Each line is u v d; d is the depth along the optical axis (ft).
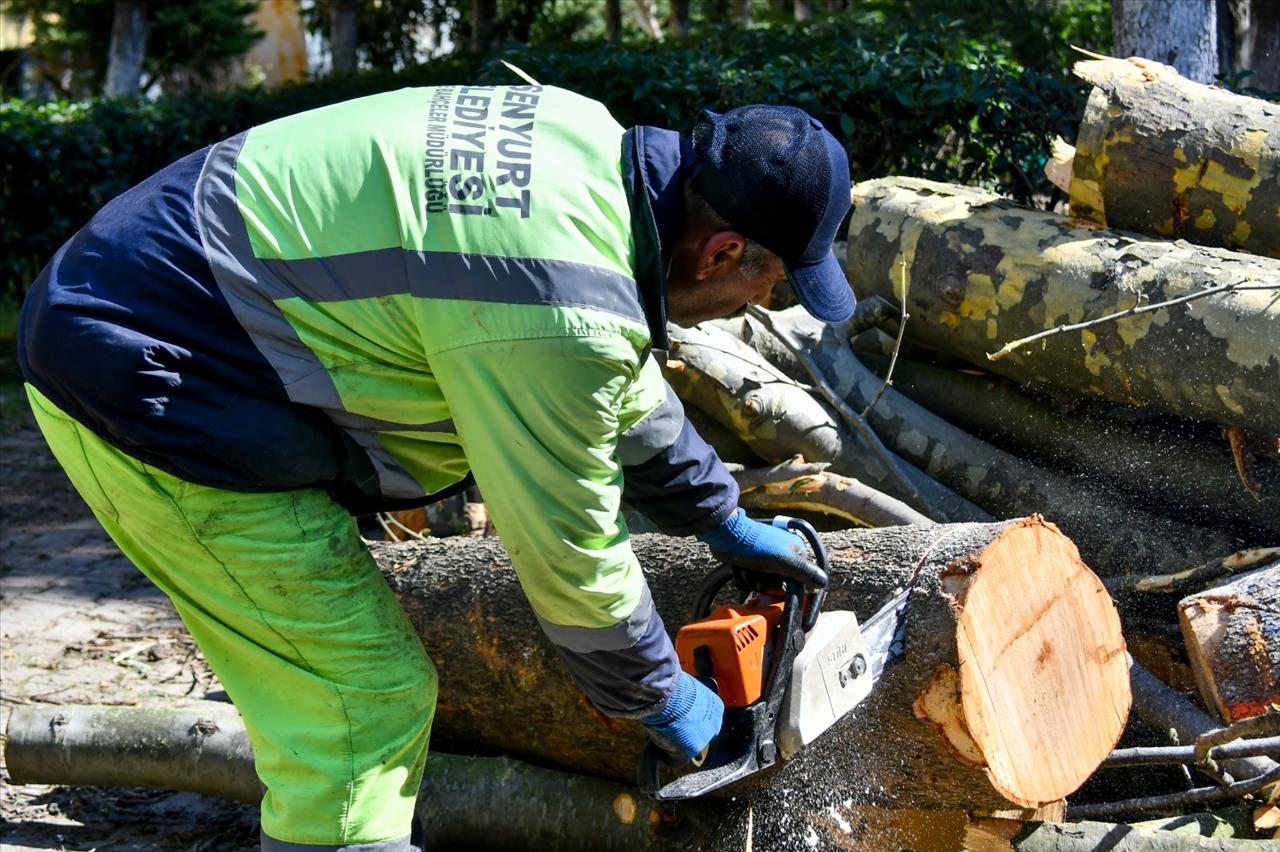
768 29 29.48
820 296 6.29
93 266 6.24
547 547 6.04
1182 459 10.36
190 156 6.63
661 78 19.99
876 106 18.39
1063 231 10.75
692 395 10.87
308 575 6.56
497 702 9.27
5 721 11.73
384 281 5.98
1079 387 10.58
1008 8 28.78
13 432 25.41
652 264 5.96
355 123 6.27
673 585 8.71
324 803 6.70
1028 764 7.79
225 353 6.19
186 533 6.54
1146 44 17.71
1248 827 8.30
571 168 5.97
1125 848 7.90
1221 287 9.26
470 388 5.87
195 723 9.97
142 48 54.44
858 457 10.93
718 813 8.21
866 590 7.89
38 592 16.06
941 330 11.34
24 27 71.77
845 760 8.10
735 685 6.82
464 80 28.55
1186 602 8.57
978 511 10.77
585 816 8.89
